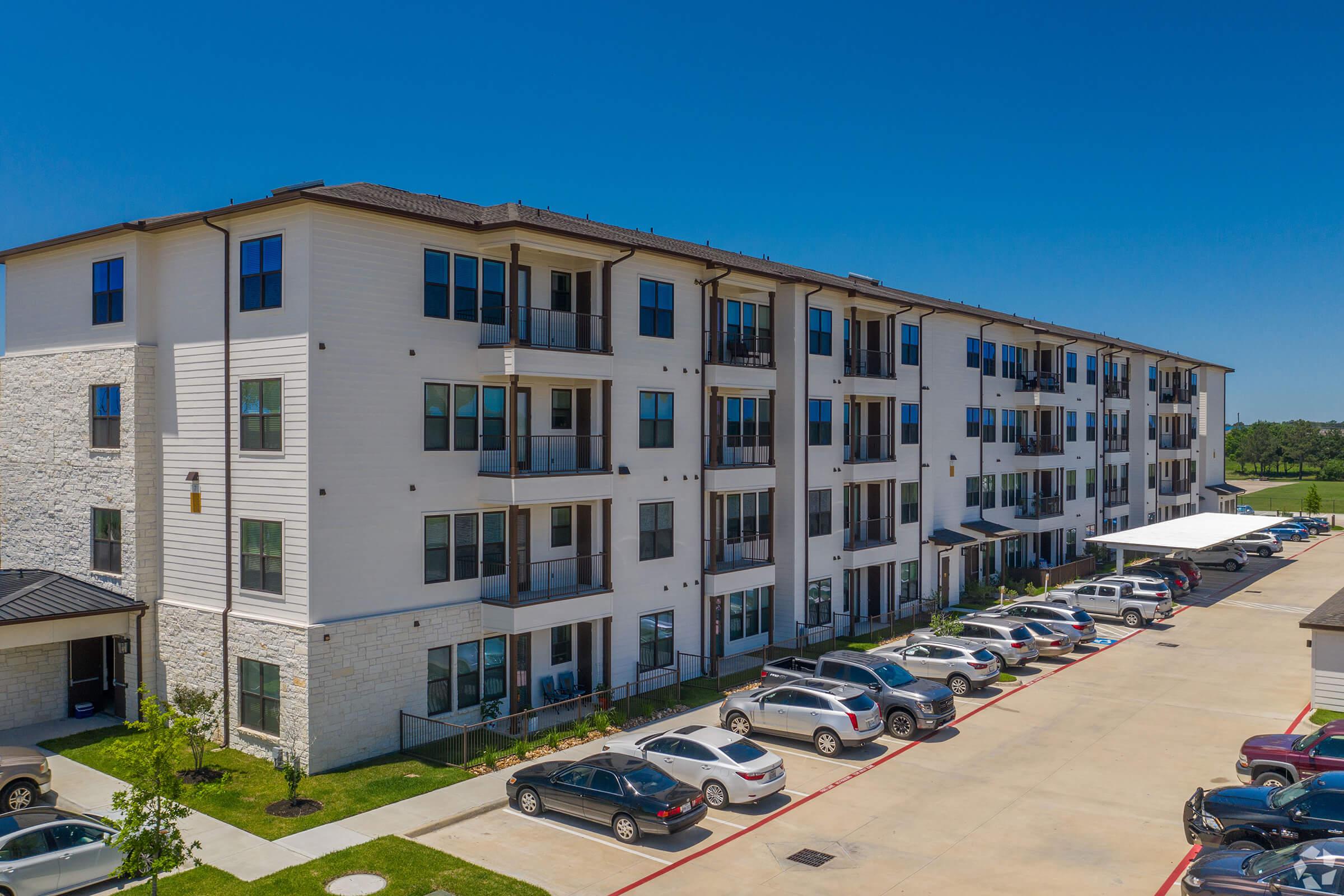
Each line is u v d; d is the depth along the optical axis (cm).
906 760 2194
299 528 2080
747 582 3070
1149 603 3794
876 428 3816
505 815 1839
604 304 2612
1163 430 6656
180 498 2364
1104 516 5638
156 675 2419
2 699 2353
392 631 2195
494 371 2339
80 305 2572
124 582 2447
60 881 1459
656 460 2798
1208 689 2828
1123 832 1770
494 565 2439
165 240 2395
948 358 4225
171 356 2384
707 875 1584
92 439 2541
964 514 4350
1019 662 3042
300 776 1880
